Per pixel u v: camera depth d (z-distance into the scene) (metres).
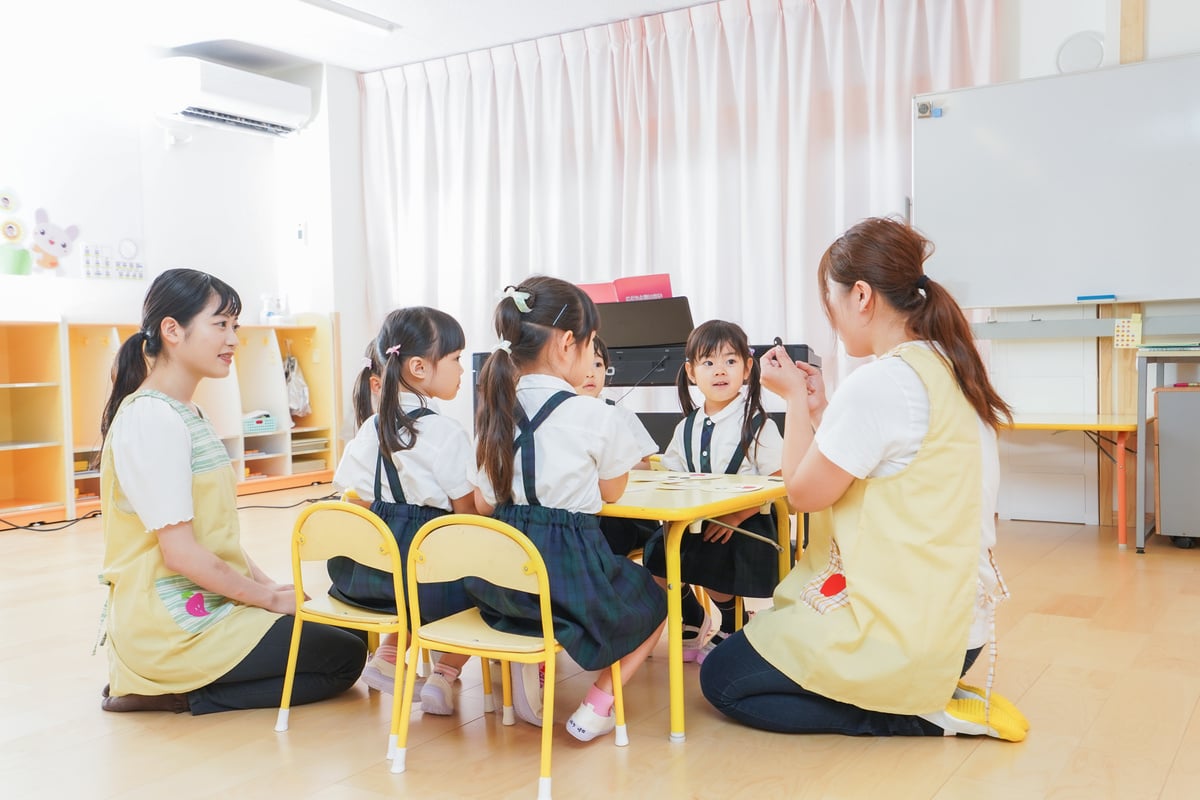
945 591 1.61
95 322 4.77
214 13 4.85
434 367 1.98
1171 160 3.71
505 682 1.91
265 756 1.76
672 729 1.79
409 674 1.69
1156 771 1.61
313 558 1.85
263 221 5.98
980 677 2.13
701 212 4.89
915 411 1.60
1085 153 3.84
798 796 1.54
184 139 5.47
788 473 1.78
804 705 1.77
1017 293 4.00
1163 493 3.49
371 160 5.96
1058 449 4.09
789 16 4.61
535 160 5.38
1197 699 1.96
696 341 2.46
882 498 1.64
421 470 1.91
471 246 5.65
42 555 3.71
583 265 5.21
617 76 5.07
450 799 1.56
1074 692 2.02
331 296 5.86
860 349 1.77
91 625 2.72
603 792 1.57
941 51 4.28
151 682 1.94
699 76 4.86
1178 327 3.72
